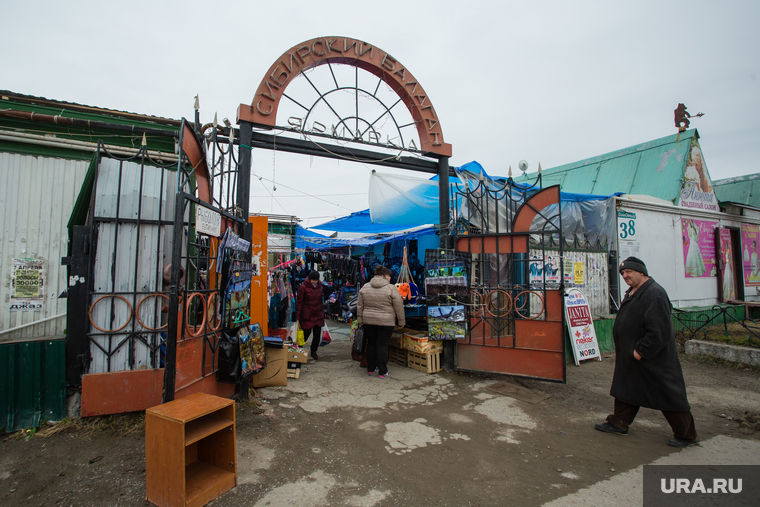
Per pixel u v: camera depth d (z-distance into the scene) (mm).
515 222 5363
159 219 3645
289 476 2801
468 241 5711
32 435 3232
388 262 10367
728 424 3938
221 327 3719
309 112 5141
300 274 10922
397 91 5984
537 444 3418
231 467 2691
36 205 3783
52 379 3428
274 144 4969
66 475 2723
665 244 8609
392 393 4684
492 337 5352
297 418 3861
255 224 5016
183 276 3965
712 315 8680
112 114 4301
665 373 3373
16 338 3613
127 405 3451
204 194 3854
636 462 3107
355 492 2623
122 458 2951
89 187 3574
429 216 7176
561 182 11867
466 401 4469
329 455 3131
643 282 3584
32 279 3723
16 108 3986
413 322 6504
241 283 4062
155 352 3580
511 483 2781
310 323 6215
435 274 5441
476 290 5508
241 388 4145
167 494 2352
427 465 3014
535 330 5082
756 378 5547
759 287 10750
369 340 5395
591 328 6656
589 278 7176
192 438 2381
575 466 3037
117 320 3502
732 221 10273
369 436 3502
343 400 4406
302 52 5035
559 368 4910
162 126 4469
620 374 3621
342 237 10703
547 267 6551
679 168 9383
